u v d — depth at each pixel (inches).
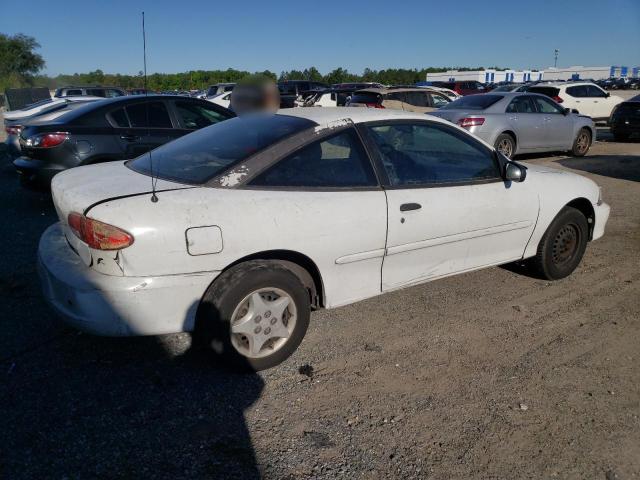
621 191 333.4
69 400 113.3
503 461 100.3
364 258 135.7
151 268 109.3
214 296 116.3
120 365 127.6
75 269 114.2
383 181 138.6
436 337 146.0
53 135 251.4
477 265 163.8
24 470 93.1
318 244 126.5
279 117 144.0
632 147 559.5
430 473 96.8
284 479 94.0
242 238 116.3
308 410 113.3
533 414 114.0
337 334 146.4
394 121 146.4
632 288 183.2
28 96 927.0
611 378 128.4
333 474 95.7
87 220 109.0
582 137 486.3
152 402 113.9
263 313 122.0
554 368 132.0
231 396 117.0
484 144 162.6
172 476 93.7
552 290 180.7
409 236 141.8
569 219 182.5
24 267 187.9
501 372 129.8
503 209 161.6
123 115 270.5
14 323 145.9
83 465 95.0
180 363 129.4
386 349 139.1
